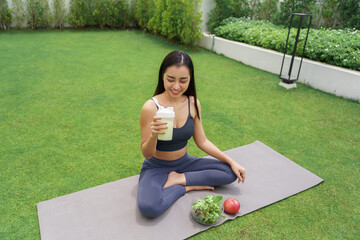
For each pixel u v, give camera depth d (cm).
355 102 502
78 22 995
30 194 256
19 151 315
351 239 227
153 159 253
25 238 213
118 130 371
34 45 766
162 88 238
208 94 512
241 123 412
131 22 1108
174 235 219
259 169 308
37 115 397
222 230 228
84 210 239
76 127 373
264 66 663
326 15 760
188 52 796
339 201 268
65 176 281
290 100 502
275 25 830
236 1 882
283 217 246
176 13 791
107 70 605
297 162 329
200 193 265
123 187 268
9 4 912
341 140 380
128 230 221
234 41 760
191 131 246
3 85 493
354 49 552
